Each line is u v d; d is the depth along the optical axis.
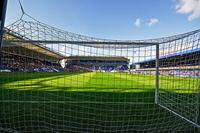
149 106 4.60
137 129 3.12
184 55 4.39
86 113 3.94
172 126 3.26
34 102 4.79
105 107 4.50
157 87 4.65
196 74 4.10
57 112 3.98
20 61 5.91
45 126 3.15
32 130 2.97
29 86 8.32
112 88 8.27
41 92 6.73
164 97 5.30
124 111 4.15
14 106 4.35
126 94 6.68
